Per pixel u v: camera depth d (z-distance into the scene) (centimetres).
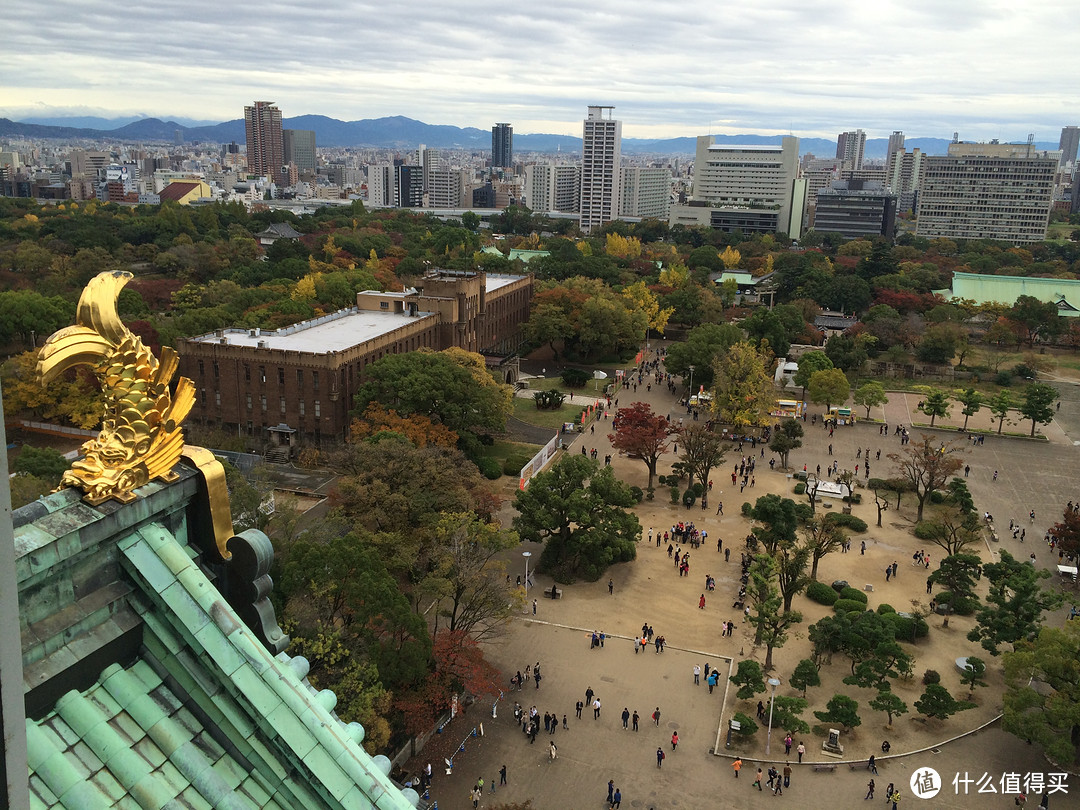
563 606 8131
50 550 1127
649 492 10831
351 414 10912
